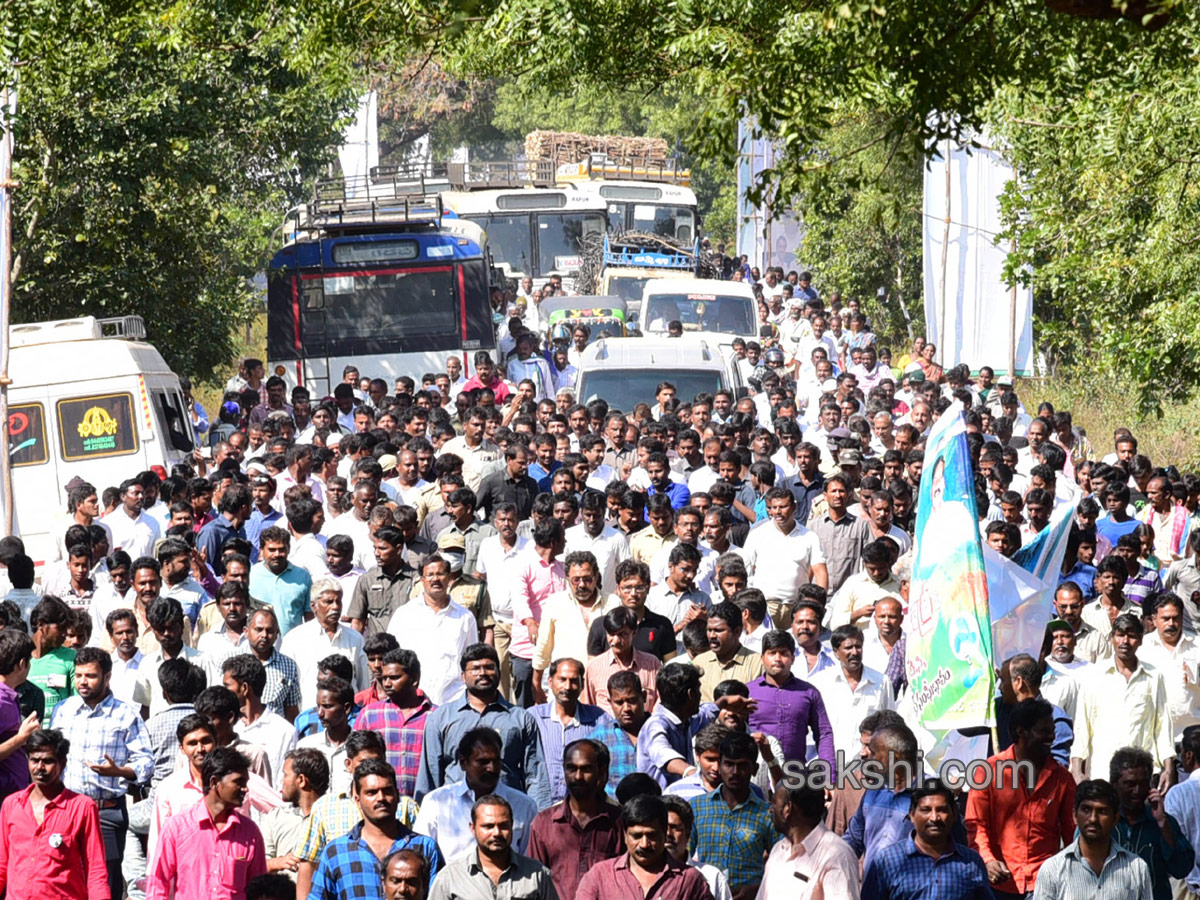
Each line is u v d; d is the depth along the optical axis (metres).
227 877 19.86
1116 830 20.36
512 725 22.69
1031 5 18.31
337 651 27.34
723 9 19.88
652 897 18.00
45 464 43.97
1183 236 37.38
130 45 44.22
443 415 45.97
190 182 53.78
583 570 27.77
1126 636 25.44
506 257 86.19
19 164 48.78
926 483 18.17
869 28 16.66
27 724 21.59
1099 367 43.66
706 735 20.48
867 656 27.20
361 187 76.75
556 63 29.48
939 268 68.00
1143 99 31.91
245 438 45.16
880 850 18.86
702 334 70.56
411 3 29.31
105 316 55.16
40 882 20.89
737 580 27.80
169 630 26.42
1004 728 21.89
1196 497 39.94
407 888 17.77
